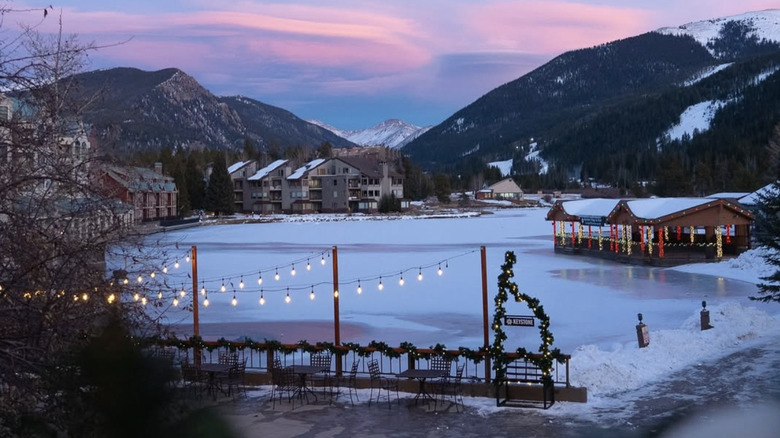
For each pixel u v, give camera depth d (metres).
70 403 8.68
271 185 142.75
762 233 27.44
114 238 10.40
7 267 8.76
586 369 16.31
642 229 50.44
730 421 13.35
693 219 46.28
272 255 57.66
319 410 14.75
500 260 51.75
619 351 19.00
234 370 16.72
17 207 9.16
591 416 14.01
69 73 9.41
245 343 17.16
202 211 121.88
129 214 12.44
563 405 14.80
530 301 15.02
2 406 9.03
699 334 20.47
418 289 36.88
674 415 13.87
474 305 31.55
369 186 141.25
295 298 34.22
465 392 15.69
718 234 46.19
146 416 8.59
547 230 89.31
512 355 15.19
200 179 133.75
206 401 15.18
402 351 16.27
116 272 10.98
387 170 144.00
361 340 24.17
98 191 9.73
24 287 8.69
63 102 9.46
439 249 62.12
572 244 57.06
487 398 15.46
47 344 8.89
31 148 9.10
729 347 19.80
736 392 15.32
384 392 16.11
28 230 8.81
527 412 14.38
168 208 106.38
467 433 13.14
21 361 8.46
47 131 9.12
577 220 56.69
